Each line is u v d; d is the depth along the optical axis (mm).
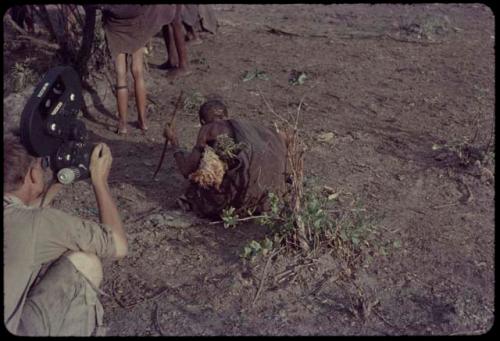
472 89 7266
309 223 4180
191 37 8836
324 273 4070
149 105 6938
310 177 4965
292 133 4578
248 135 4559
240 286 3988
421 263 4230
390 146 5891
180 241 4496
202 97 7109
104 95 7008
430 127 6281
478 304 3865
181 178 5410
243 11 10836
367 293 3941
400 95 7117
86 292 3158
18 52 7883
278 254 4180
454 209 4863
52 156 3234
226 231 4574
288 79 7625
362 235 4309
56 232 3072
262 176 4492
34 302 3027
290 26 9805
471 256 4305
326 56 8422
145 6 5922
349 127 6305
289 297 3916
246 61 8258
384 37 9172
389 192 5090
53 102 3189
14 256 2994
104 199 3316
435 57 8375
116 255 3260
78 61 7012
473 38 9195
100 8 6121
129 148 6000
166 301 3932
